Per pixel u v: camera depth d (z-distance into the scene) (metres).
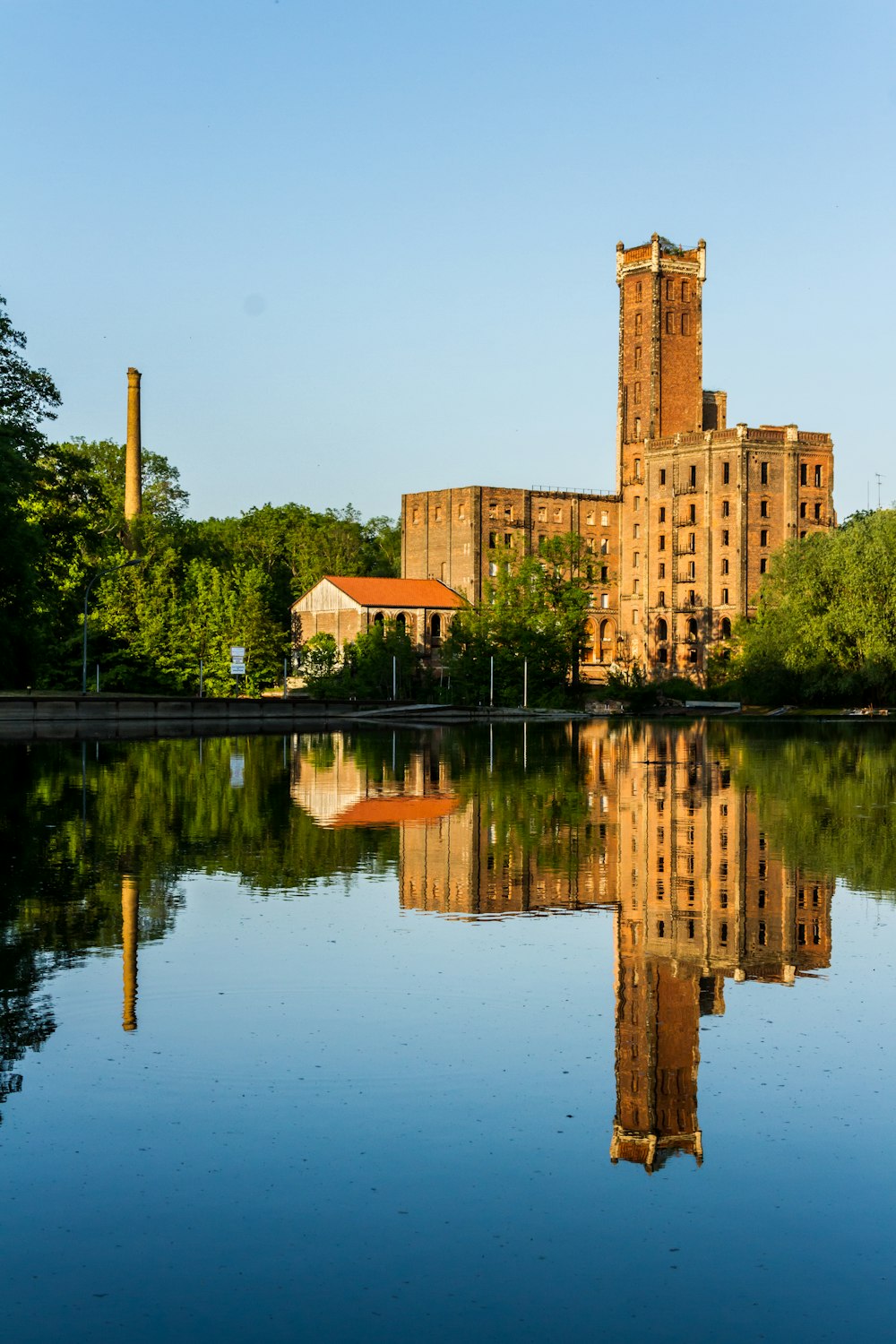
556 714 118.44
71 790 40.91
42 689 118.00
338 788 43.03
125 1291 9.66
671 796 40.94
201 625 137.62
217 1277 9.87
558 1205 11.02
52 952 18.56
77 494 76.25
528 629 133.62
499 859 27.53
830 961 18.86
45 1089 13.26
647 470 159.88
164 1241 10.36
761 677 115.94
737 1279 9.88
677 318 162.75
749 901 23.14
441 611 160.62
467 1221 10.72
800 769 52.78
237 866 26.19
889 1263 10.14
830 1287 9.82
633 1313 9.45
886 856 28.28
